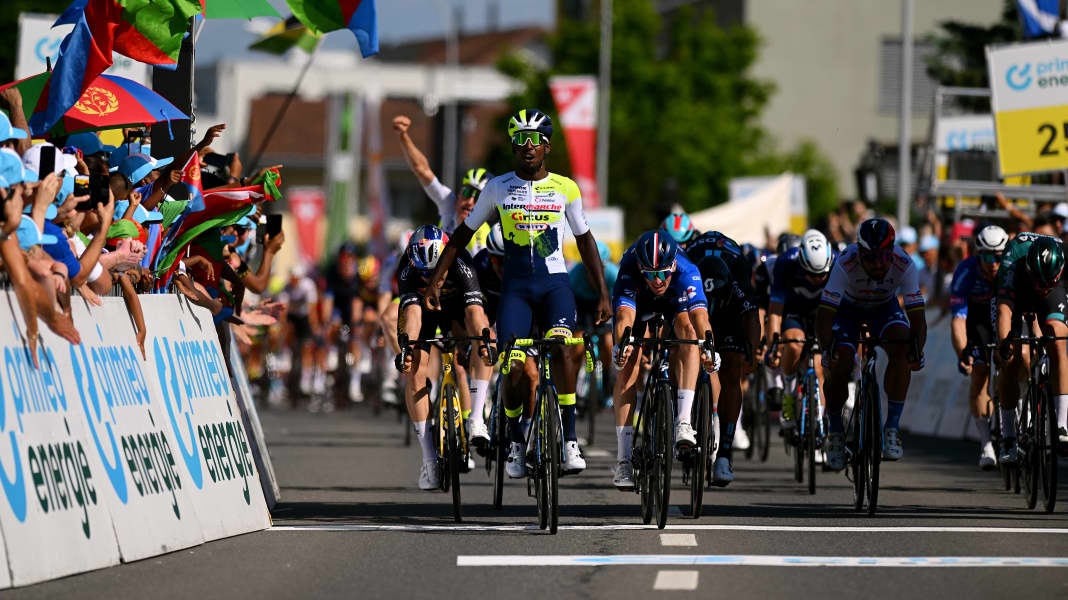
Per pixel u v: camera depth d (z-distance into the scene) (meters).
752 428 34.62
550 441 20.70
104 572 17.20
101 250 18.80
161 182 22.69
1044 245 23.59
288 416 51.81
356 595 16.05
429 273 22.58
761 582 16.77
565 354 21.81
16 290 16.77
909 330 24.25
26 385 16.64
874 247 23.53
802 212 66.19
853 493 25.97
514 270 21.66
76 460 17.30
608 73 119.38
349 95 124.50
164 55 22.48
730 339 24.77
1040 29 47.22
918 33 140.25
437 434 23.31
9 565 15.87
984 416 28.39
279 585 16.59
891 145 137.75
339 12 25.75
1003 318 24.75
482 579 17.03
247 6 25.69
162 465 19.23
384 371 50.78
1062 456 23.12
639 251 21.38
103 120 22.77
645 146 123.62
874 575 17.25
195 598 15.80
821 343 25.16
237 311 25.95
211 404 21.42
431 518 22.77
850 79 140.62
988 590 16.31
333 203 121.62
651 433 21.86
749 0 139.12
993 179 48.81
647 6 132.12
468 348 24.86
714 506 24.39
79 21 21.11
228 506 20.70
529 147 21.34
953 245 42.81
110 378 18.55
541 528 21.17
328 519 22.62
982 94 49.97
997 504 24.91
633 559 18.41
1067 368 23.81
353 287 51.75
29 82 22.03
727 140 126.19
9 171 17.41
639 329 22.95
